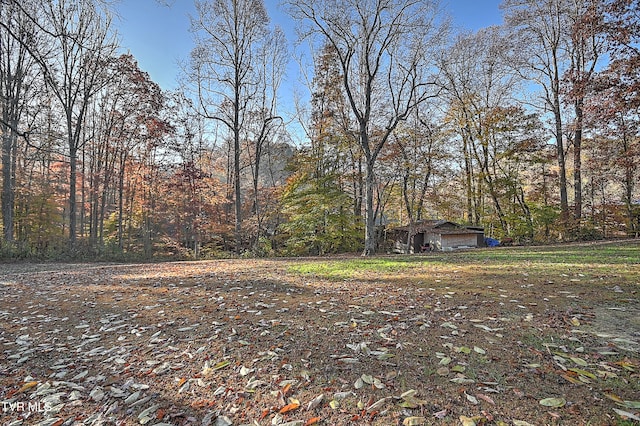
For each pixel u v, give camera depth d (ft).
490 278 18.99
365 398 7.34
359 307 14.16
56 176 69.10
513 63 62.18
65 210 76.95
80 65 49.93
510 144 62.59
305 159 64.23
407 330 11.19
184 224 70.85
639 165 48.24
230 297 17.17
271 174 84.07
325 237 60.75
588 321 11.09
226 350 10.36
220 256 54.90
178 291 19.11
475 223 73.41
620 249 29.96
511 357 8.87
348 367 8.79
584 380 7.48
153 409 7.50
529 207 64.80
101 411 7.55
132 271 30.12
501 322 11.47
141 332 12.46
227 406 7.45
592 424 6.03
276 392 7.77
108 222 84.12
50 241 59.26
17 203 61.67
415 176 64.13
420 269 24.00
